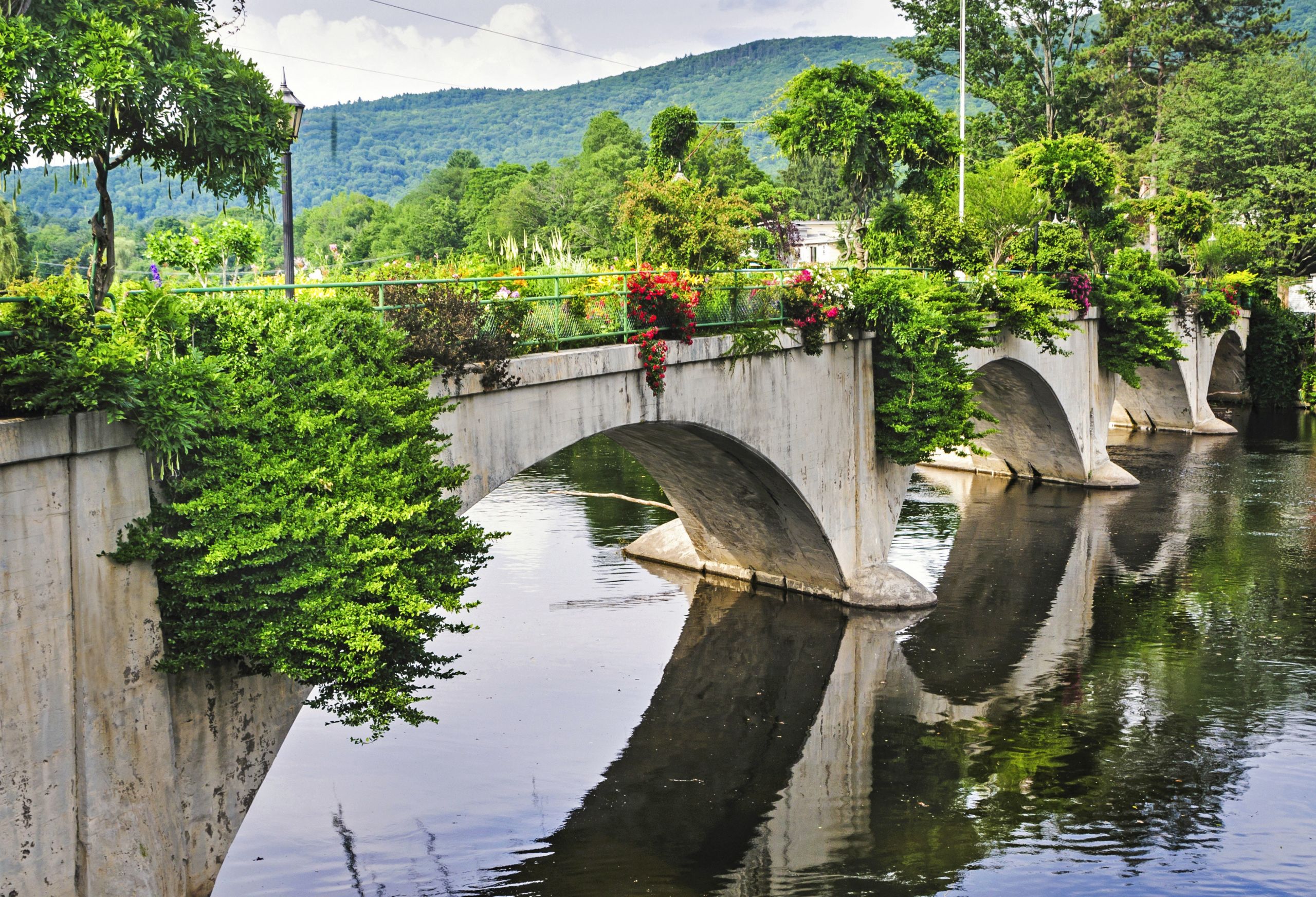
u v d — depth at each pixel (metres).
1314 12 164.88
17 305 9.49
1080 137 40.47
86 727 9.70
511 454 15.54
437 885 13.86
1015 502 37.69
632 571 28.22
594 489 36.81
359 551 10.86
